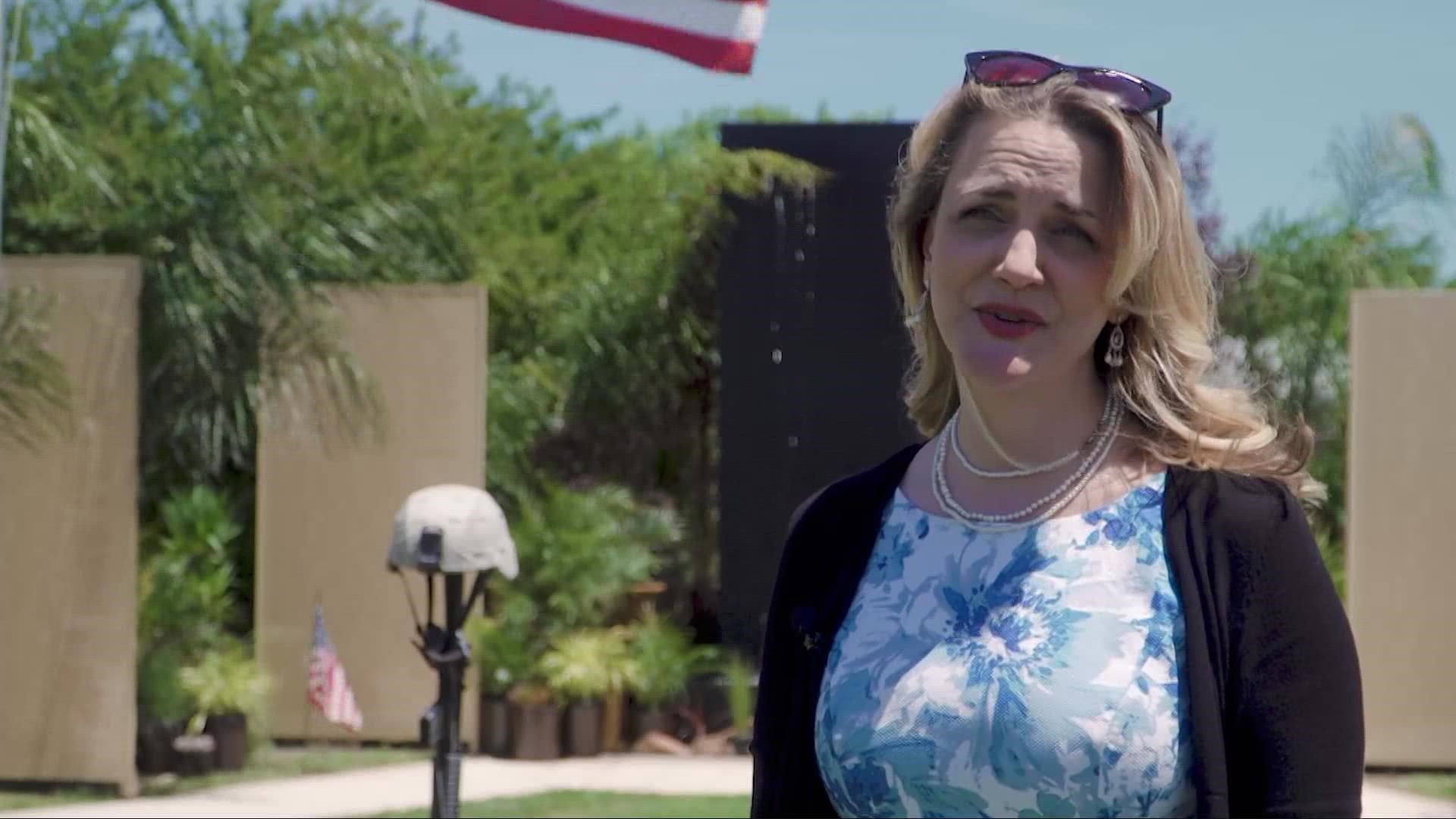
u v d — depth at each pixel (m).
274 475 10.84
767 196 11.48
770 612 2.34
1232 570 1.96
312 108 11.48
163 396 10.05
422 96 12.30
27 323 9.03
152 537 10.74
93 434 9.23
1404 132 12.53
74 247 10.01
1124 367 2.12
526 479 12.58
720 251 11.83
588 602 11.21
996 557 2.11
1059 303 2.04
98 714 9.30
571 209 14.45
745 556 11.52
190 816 8.78
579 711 10.88
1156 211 2.01
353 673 10.84
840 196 11.43
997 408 2.12
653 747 11.19
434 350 10.68
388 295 10.67
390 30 12.37
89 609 9.31
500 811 9.08
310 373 10.33
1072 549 2.06
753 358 11.51
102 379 9.19
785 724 2.29
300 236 10.27
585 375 13.22
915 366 2.56
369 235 10.66
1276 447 2.07
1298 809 1.89
